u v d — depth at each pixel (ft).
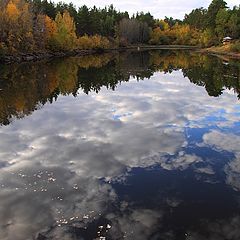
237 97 107.04
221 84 133.59
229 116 83.30
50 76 157.89
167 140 64.95
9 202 40.93
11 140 64.08
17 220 37.24
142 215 38.37
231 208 40.27
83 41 365.20
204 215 38.68
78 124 75.61
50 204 40.57
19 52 239.71
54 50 303.68
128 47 464.65
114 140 64.64
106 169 51.16
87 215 38.19
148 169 51.39
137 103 98.58
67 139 64.95
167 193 43.86
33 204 40.55
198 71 178.81
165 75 165.37
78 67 203.41
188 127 73.72
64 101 101.50
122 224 36.52
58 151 58.39
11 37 230.27
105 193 43.60
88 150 59.11
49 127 73.15
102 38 402.72
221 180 47.78
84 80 148.15
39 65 207.51
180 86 130.62
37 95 110.01
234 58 248.93
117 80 148.97
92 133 69.00
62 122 77.25
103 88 126.52
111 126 74.23
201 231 35.65
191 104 97.09
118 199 42.06
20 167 51.29
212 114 85.30
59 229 35.60
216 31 347.36
